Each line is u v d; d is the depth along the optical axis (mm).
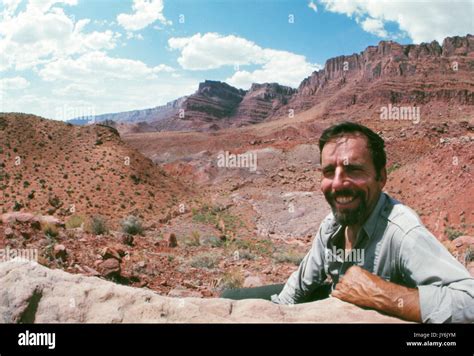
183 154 158250
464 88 178500
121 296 2594
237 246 20047
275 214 40188
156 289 10297
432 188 35125
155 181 58188
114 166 56750
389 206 2752
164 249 15477
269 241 25016
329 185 2709
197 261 13250
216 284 10930
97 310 2514
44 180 50938
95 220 15328
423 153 61719
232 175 79438
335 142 2686
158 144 172375
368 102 192625
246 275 12492
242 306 2627
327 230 3041
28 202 44656
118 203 48656
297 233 33406
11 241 11070
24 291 2531
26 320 2488
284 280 12609
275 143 92125
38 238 11945
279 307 2648
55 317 2482
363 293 2531
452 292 2340
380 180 2732
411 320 2387
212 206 44219
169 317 2492
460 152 37062
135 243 15453
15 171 51844
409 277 2582
